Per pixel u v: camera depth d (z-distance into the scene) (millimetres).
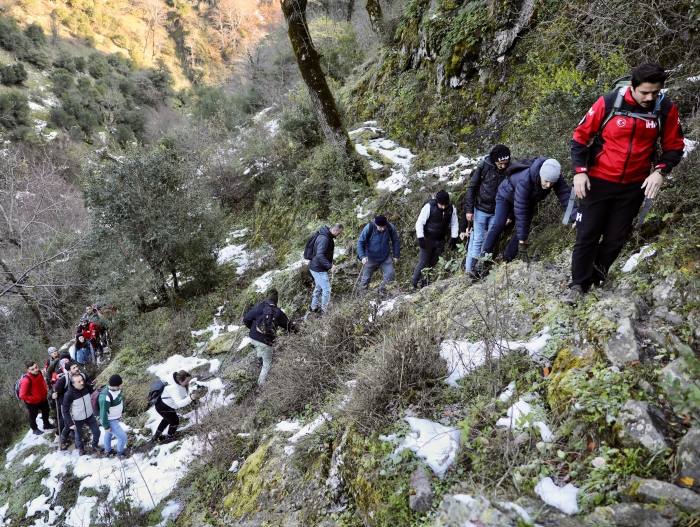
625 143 2984
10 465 7824
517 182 4438
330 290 7262
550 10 7938
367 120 11477
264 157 12406
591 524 2160
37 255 14039
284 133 11648
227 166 13453
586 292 3680
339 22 17328
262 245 10789
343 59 15609
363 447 3436
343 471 3510
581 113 5469
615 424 2535
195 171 12625
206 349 8250
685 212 3875
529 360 3387
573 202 3562
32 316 14711
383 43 12500
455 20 9586
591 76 6473
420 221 5992
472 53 9078
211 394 7000
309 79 8961
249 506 4148
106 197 9305
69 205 19109
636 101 2877
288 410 5277
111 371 8953
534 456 2684
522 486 2502
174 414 6531
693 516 2008
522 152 6430
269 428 5105
